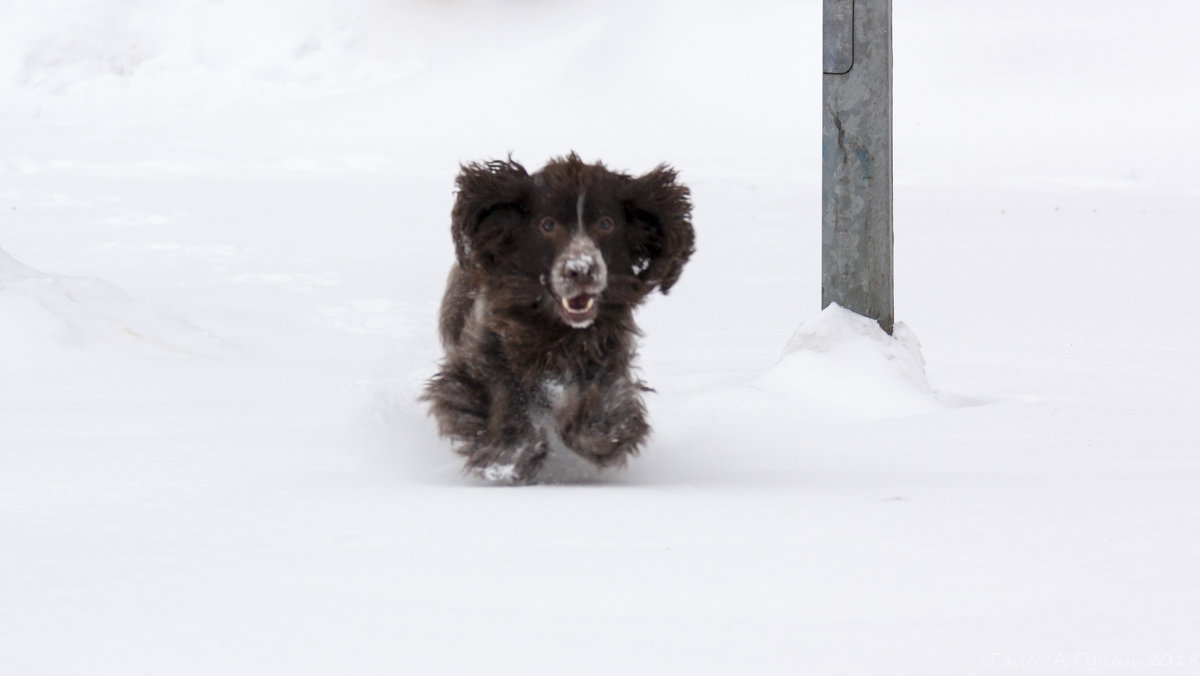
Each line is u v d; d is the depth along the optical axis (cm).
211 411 875
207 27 7456
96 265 1836
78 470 665
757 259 2022
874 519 535
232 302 1535
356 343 1288
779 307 1558
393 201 2886
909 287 1739
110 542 499
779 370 943
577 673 345
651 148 5172
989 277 1834
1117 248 2183
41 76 6956
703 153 4947
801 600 412
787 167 4309
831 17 941
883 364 927
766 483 656
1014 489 611
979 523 527
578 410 679
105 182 3272
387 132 5706
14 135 5372
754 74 6450
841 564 457
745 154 4903
